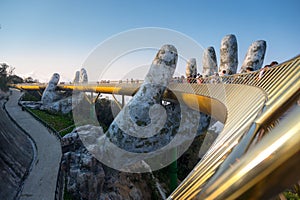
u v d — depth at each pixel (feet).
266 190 3.33
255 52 54.29
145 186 62.95
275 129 3.72
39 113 144.05
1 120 82.84
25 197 48.52
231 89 33.45
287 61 19.08
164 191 64.95
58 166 65.26
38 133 100.17
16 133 87.35
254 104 15.26
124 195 53.57
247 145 4.85
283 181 3.17
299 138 3.10
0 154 58.23
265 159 3.43
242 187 3.69
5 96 229.04
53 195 49.49
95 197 46.91
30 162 68.95
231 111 21.47
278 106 5.32
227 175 4.29
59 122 118.01
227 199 3.96
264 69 27.32
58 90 170.50
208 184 4.98
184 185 9.34
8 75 341.00
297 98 5.00
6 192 48.21
